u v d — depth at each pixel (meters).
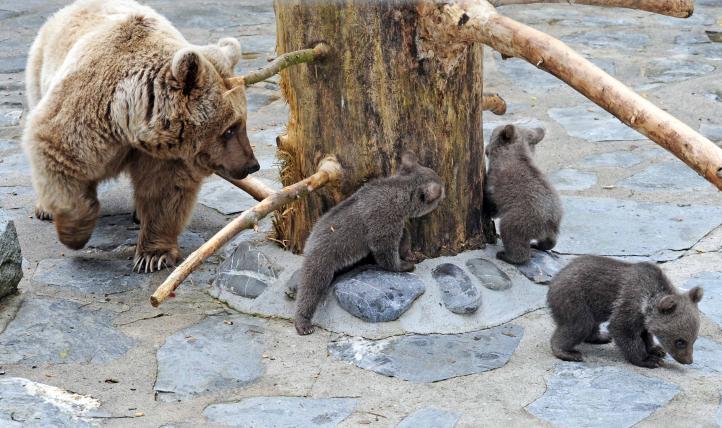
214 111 6.24
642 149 9.01
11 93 10.89
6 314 5.88
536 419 4.72
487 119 9.86
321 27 5.64
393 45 5.58
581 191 8.02
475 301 5.71
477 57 5.89
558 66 4.78
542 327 5.72
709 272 6.46
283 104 10.58
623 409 4.78
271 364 5.37
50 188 6.40
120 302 6.21
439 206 5.95
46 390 5.02
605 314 5.23
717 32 12.65
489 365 5.28
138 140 6.26
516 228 5.98
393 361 5.32
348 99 5.72
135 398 5.03
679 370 5.18
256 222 5.45
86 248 7.17
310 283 5.63
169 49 6.28
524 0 5.39
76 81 6.25
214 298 6.25
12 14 14.23
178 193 6.69
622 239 7.02
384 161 5.82
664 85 10.63
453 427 4.66
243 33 13.16
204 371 5.29
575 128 9.59
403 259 5.95
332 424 4.72
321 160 5.94
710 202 7.72
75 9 7.24
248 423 4.75
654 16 13.46
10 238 6.09
